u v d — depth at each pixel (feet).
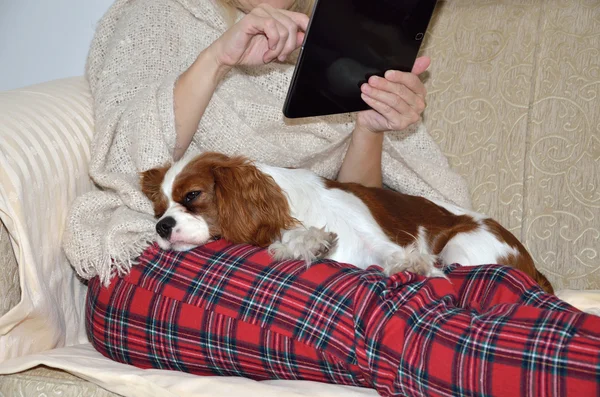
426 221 7.85
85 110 7.69
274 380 5.58
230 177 6.84
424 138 8.67
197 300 5.79
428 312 4.92
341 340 5.21
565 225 8.12
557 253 8.11
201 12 8.14
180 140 7.28
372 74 6.67
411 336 4.86
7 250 6.16
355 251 7.18
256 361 5.58
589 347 4.25
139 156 6.91
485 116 8.74
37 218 6.35
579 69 8.42
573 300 6.87
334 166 8.34
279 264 5.76
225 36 6.86
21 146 6.42
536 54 8.68
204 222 6.68
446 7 9.41
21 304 5.98
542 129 8.42
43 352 6.26
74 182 6.96
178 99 7.11
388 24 6.36
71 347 6.70
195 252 6.16
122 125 7.04
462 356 4.61
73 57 11.06
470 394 4.58
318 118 8.03
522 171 8.45
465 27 9.15
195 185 6.79
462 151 8.80
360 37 6.27
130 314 6.08
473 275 5.76
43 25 10.95
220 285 5.76
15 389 5.87
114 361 6.21
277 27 6.54
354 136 8.07
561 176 8.23
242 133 7.59
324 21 6.01
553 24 8.70
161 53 7.75
